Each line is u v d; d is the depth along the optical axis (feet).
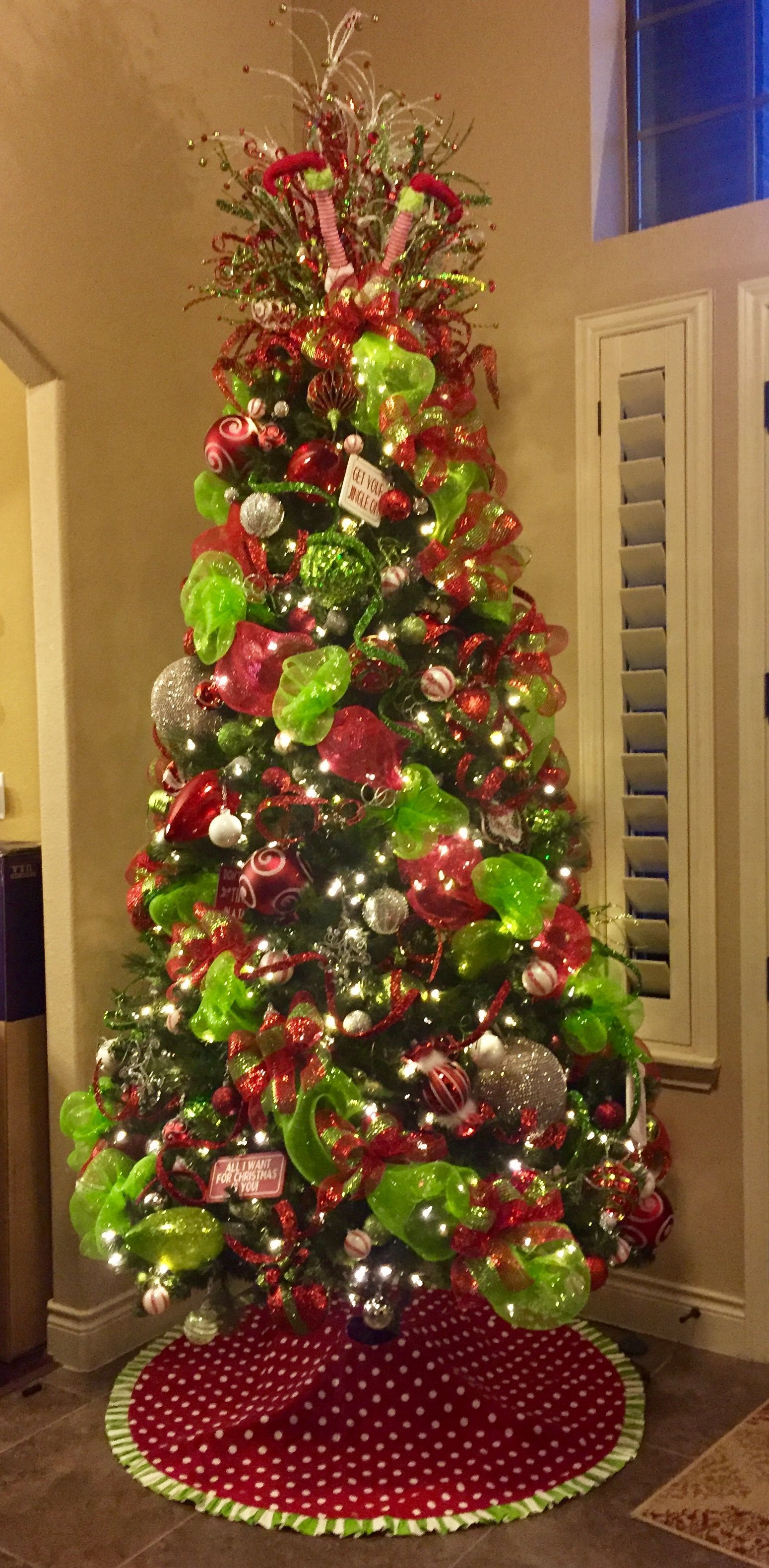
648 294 8.20
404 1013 6.19
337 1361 7.30
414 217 6.69
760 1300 7.98
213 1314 6.66
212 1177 6.39
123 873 8.39
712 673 8.03
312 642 6.34
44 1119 8.42
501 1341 8.20
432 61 9.17
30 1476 6.88
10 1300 8.18
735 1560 6.03
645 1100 7.41
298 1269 6.38
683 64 8.86
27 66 7.64
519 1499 6.51
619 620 8.43
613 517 8.41
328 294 6.68
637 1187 6.88
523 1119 6.26
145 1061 6.98
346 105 7.87
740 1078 8.03
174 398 8.79
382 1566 6.06
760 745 7.88
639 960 8.42
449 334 7.28
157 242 8.61
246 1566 6.08
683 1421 7.28
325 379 6.47
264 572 6.50
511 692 6.89
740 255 7.84
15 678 9.05
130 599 8.45
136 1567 6.09
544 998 6.81
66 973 8.08
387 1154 6.07
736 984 8.02
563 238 8.57
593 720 8.55
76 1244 8.13
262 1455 6.93
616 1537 6.23
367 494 6.37
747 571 7.88
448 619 6.66
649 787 8.46
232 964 6.38
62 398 7.92
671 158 8.92
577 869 7.80
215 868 6.95
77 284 8.00
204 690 6.64
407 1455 6.86
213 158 9.11
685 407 8.06
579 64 8.50
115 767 8.35
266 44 9.64
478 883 6.20
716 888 8.06
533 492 8.77
